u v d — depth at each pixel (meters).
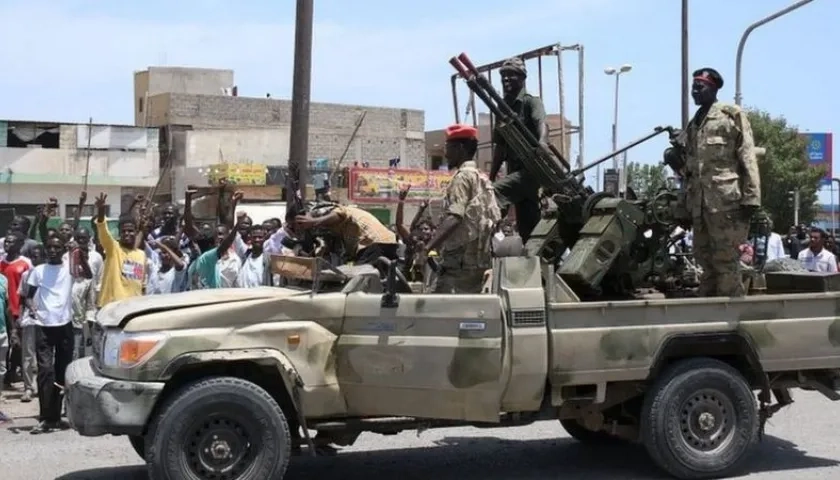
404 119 51.31
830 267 14.02
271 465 6.06
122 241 9.83
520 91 8.12
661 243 7.68
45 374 9.02
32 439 8.63
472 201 6.94
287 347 6.17
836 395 7.55
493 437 8.66
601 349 6.68
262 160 45.28
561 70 10.87
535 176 7.84
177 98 46.91
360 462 7.68
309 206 8.55
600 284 7.51
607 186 9.02
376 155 50.50
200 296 6.39
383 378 6.30
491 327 6.36
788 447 8.06
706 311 6.98
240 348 6.07
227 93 55.94
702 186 7.29
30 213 38.72
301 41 11.41
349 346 6.29
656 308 6.86
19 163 38.66
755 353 7.09
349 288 6.43
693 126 7.49
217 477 5.98
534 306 6.49
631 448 8.20
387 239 7.79
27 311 10.13
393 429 6.51
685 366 6.98
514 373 6.41
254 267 10.86
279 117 49.75
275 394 6.36
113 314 6.20
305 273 6.54
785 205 42.78
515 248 6.64
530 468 7.48
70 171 39.62
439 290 7.06
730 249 7.27
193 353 5.98
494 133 8.29
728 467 7.00
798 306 7.23
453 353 6.30
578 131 11.23
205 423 5.97
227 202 11.98
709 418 7.00
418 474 7.29
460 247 7.00
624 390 6.98
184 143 43.69
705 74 7.39
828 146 60.66
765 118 44.22
